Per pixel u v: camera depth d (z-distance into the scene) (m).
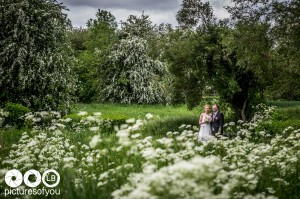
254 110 16.62
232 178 4.57
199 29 15.99
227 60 15.82
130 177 4.60
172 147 7.33
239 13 13.43
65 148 8.76
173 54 15.97
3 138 12.12
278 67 14.04
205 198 3.19
